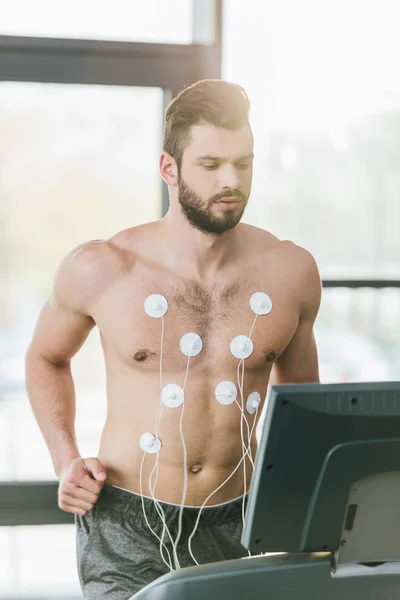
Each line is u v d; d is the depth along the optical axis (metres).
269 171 3.42
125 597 2.00
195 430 2.05
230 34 3.34
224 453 2.08
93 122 3.35
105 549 2.04
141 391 2.06
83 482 1.99
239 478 2.12
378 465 1.29
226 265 2.10
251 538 1.32
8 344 3.39
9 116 3.31
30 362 2.26
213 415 2.06
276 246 2.19
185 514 2.07
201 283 2.08
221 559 2.09
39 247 3.38
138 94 3.35
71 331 2.19
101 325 2.10
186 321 2.06
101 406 3.42
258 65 3.36
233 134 1.90
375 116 3.41
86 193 3.38
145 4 3.28
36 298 3.40
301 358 2.29
